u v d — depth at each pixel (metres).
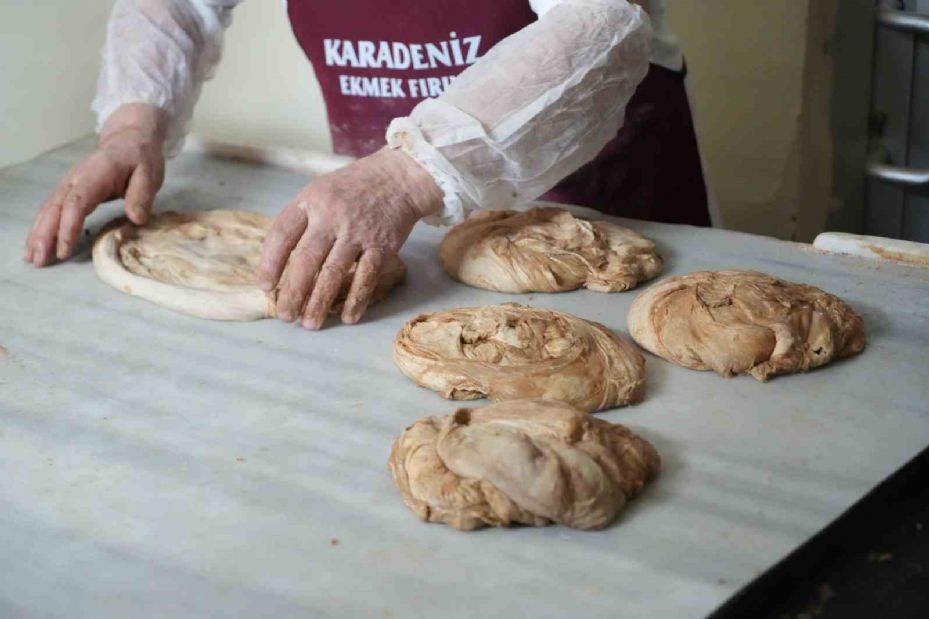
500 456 1.16
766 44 2.62
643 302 1.51
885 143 2.64
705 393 1.39
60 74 3.03
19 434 1.37
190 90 2.02
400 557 1.13
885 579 1.10
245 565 1.13
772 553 1.11
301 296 1.54
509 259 1.64
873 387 1.38
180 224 1.87
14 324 1.63
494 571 1.11
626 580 1.08
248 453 1.31
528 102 1.53
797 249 1.72
